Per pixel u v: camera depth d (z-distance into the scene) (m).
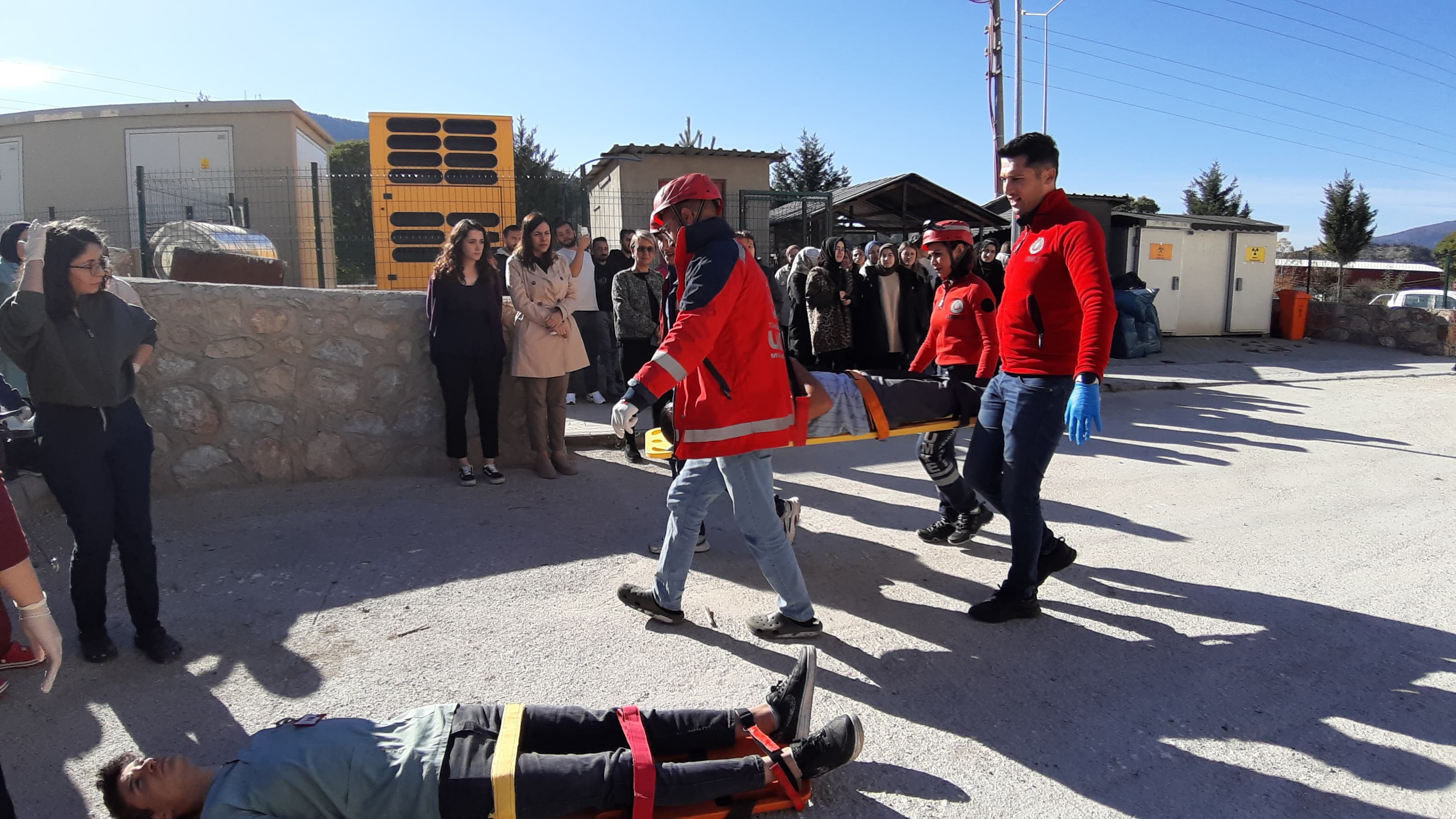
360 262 12.90
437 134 10.69
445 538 4.76
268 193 12.81
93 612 3.35
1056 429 3.58
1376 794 2.61
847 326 7.15
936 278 7.92
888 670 3.36
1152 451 7.33
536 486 5.80
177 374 5.40
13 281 4.71
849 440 3.98
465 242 5.51
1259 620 3.85
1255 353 15.05
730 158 15.12
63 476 3.19
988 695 3.17
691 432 3.32
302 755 2.13
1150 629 3.75
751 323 3.25
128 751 2.79
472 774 2.16
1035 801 2.56
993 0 15.80
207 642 3.52
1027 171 3.53
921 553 4.72
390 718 2.86
